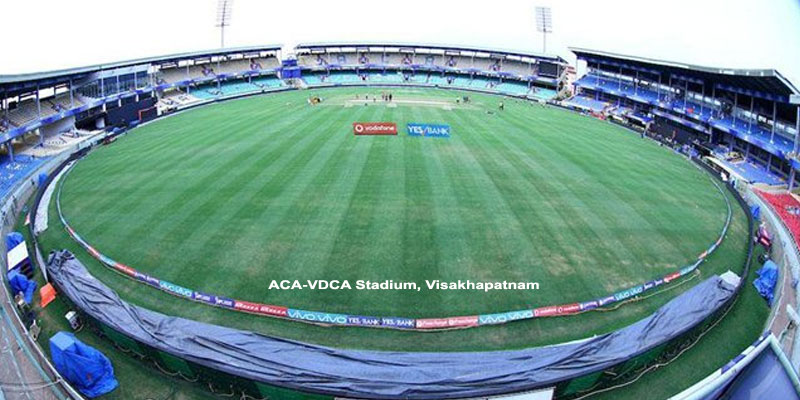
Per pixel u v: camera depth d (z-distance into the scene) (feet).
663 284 82.07
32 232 98.27
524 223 101.45
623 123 231.91
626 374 61.26
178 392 58.49
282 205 107.76
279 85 339.77
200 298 74.49
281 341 60.80
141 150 161.48
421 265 84.28
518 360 57.88
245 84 332.19
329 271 82.07
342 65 371.97
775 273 84.69
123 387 59.00
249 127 190.60
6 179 144.97
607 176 136.15
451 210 106.52
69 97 207.31
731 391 55.93
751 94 165.17
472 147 161.17
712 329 71.77
